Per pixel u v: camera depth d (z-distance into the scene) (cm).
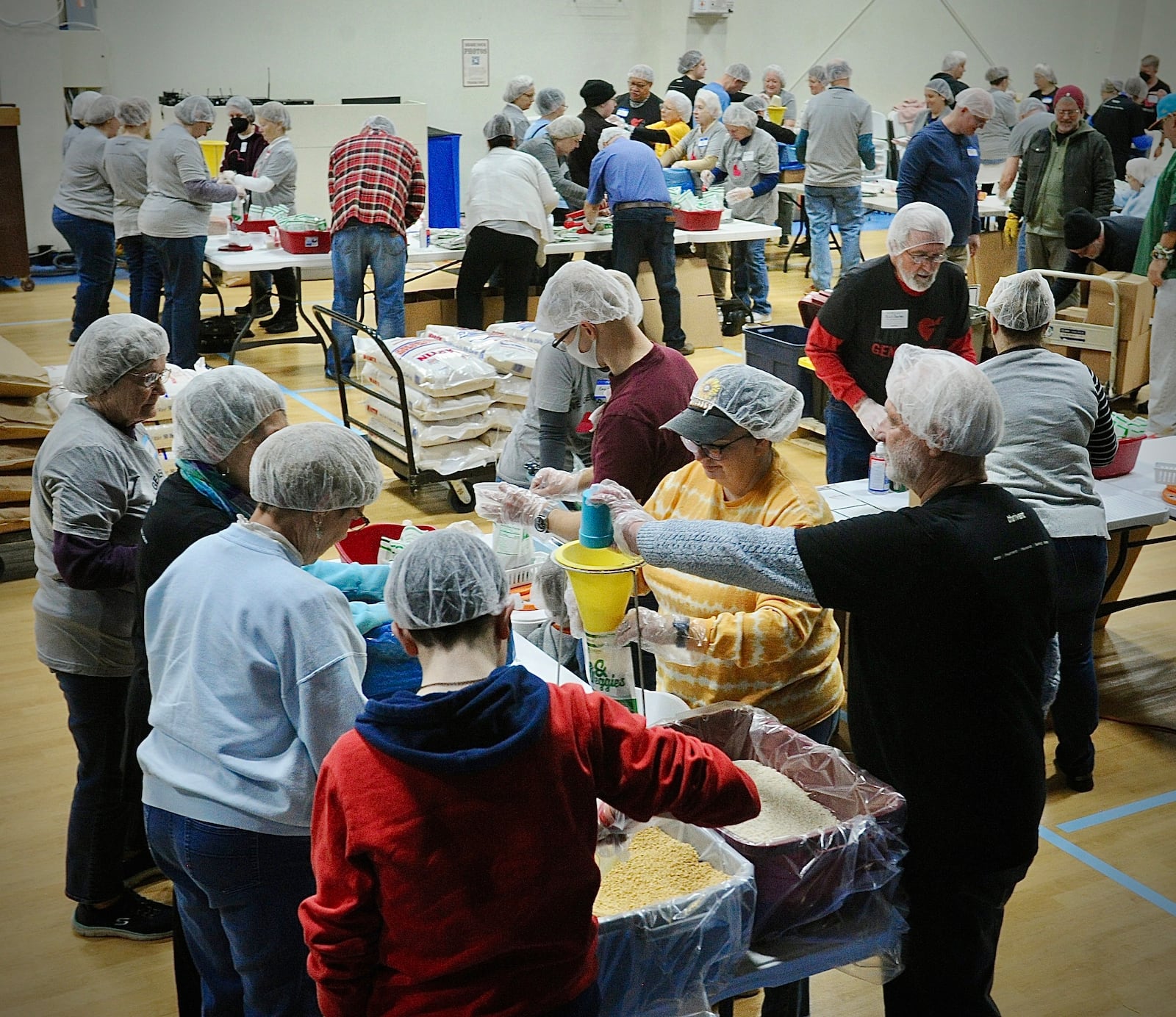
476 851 141
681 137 1012
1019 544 190
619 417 289
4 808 343
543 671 254
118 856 288
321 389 736
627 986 173
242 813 187
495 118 740
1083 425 327
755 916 188
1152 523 375
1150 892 310
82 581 257
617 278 299
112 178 764
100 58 1109
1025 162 802
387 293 723
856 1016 265
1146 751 378
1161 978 279
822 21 1498
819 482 596
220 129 1208
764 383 229
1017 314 329
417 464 543
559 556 200
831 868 186
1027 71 1605
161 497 226
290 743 189
